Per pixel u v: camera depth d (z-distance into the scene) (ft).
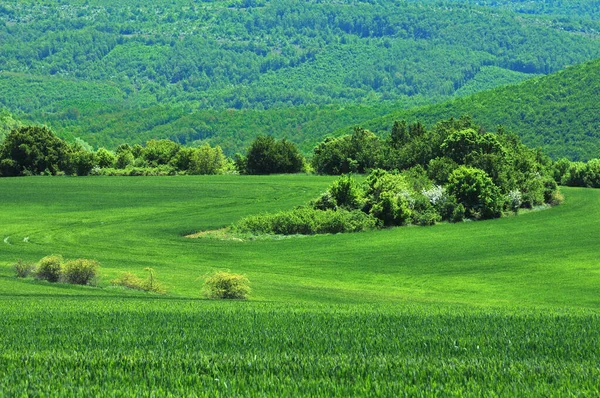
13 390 72.23
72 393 71.10
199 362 86.99
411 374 80.02
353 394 71.77
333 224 463.83
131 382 76.95
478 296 294.46
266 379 77.30
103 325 131.13
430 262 378.12
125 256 379.96
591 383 75.56
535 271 351.67
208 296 242.17
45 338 112.78
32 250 385.29
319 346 103.81
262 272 347.56
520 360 92.17
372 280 335.06
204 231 471.62
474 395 70.79
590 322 136.05
